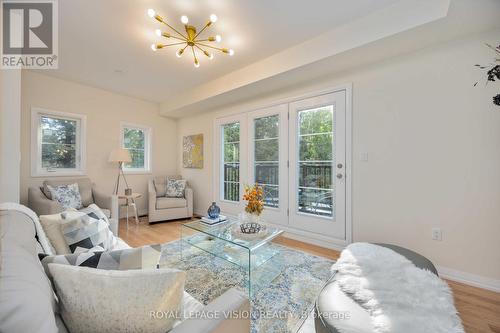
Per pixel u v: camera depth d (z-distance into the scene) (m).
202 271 2.14
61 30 2.22
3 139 1.84
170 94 4.18
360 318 0.99
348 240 2.60
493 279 1.83
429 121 2.10
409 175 2.21
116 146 4.08
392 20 1.89
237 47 2.55
